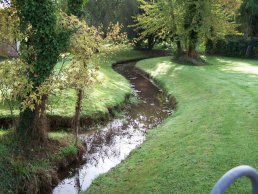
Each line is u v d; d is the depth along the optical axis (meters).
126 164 9.95
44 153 9.80
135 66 31.52
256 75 22.66
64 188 9.09
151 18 30.75
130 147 11.88
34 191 8.41
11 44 9.45
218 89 17.98
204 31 28.11
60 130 12.74
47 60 9.32
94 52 10.07
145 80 25.44
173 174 8.43
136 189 8.11
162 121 14.91
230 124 11.68
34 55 9.25
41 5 8.84
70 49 9.67
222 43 38.38
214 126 11.67
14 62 9.10
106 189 8.51
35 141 9.89
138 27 34.72
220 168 8.38
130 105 17.80
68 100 14.39
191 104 16.27
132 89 21.67
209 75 22.86
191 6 28.47
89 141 12.38
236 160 8.73
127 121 15.06
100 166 10.38
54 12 9.13
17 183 8.18
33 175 8.61
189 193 7.43
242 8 36.88
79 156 10.77
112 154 11.28
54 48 9.23
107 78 21.94
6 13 9.05
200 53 39.44
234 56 38.06
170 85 21.38
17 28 9.03
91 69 10.64
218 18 29.11
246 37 37.88
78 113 10.92
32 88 9.42
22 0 8.70
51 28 9.09
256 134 10.52
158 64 29.53
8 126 11.91
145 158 10.16
